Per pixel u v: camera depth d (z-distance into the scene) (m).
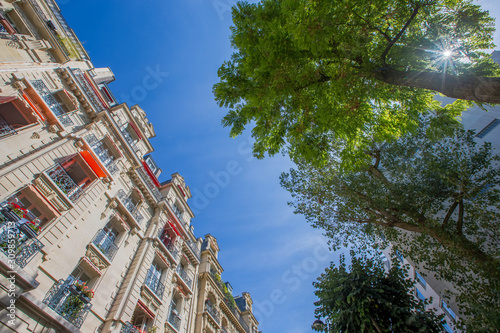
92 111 15.59
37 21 14.34
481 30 7.75
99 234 13.09
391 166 12.20
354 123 7.83
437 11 7.30
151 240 16.31
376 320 10.34
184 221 22.39
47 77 13.63
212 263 25.09
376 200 11.63
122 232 14.88
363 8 6.81
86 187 13.45
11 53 12.28
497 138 14.31
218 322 20.88
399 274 11.55
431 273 16.02
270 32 7.37
